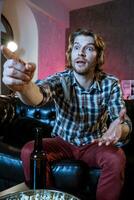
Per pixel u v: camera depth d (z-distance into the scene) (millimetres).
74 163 1326
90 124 1391
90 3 4039
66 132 1400
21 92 845
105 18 4031
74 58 1358
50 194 746
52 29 3977
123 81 3900
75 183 1321
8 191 988
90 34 1360
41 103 993
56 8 3908
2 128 1939
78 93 1364
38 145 1005
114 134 1126
